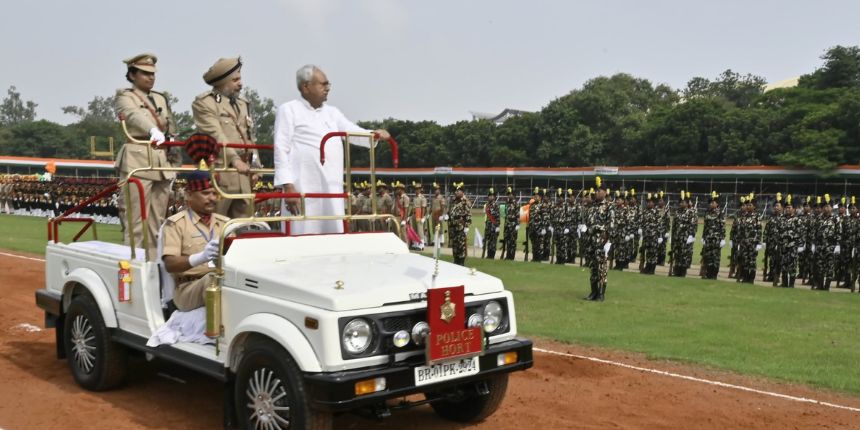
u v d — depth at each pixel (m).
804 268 16.62
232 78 6.94
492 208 20.38
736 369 7.31
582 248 17.55
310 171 6.08
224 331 4.85
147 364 7.03
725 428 5.50
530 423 5.52
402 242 6.06
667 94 69.06
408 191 52.16
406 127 61.19
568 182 49.31
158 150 7.11
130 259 5.77
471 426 5.42
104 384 6.00
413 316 4.43
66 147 90.38
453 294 4.49
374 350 4.25
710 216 16.41
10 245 18.58
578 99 54.56
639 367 7.40
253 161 7.30
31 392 6.08
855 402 6.30
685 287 14.02
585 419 5.64
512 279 14.73
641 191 46.00
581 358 7.73
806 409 6.05
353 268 4.93
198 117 6.84
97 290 5.87
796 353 8.05
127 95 7.02
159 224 7.18
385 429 5.32
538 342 8.55
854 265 14.91
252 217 5.21
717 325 9.71
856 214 15.22
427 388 4.39
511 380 6.80
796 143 39.56
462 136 58.06
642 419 5.67
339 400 3.99
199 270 5.51
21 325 8.91
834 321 10.25
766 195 38.28
